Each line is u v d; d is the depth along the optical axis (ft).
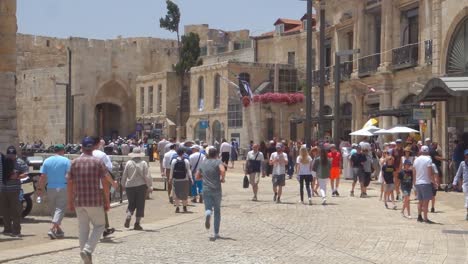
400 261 41.75
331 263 40.83
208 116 192.95
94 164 38.19
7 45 82.33
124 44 247.91
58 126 239.50
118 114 249.96
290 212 68.54
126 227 55.52
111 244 47.32
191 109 202.39
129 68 248.52
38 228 56.08
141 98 236.22
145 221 61.46
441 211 69.15
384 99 125.80
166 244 47.34
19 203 51.52
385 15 125.18
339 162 87.66
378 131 107.45
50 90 242.99
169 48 254.88
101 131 250.37
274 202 79.05
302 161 77.30
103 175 38.55
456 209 70.74
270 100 175.63
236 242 48.57
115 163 78.48
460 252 45.09
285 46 196.85
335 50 148.77
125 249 45.01
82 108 237.66
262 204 76.79
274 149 122.42
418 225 58.59
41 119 247.09
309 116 97.50
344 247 46.91
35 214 64.44
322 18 98.89
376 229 55.98
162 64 254.27
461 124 95.71
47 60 259.39
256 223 59.67
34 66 257.14
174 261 40.57
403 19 122.83
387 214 66.90
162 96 221.66
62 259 40.96
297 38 192.44
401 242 49.21
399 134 122.31
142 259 41.19
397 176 79.66
